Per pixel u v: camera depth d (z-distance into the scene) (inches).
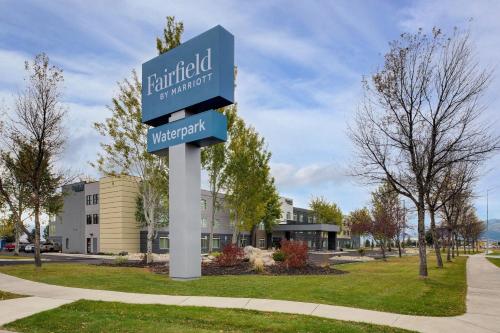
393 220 1684.3
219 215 2385.6
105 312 403.2
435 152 727.7
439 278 745.0
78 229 2191.2
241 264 908.0
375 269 959.6
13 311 412.5
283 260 919.0
